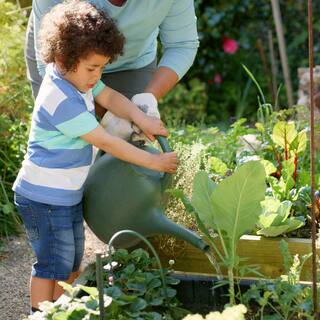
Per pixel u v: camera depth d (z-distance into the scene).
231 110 7.94
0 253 3.98
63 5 2.82
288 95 7.17
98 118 3.24
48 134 2.82
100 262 2.30
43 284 2.96
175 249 3.15
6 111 4.64
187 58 3.26
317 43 7.83
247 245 3.11
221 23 7.86
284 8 7.91
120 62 3.32
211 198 2.62
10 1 5.14
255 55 7.93
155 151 2.85
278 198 3.42
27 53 3.44
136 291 2.66
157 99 3.18
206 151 4.11
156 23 3.14
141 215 2.75
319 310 2.53
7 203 4.19
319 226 3.30
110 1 3.05
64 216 2.87
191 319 2.13
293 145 3.56
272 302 2.70
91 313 2.37
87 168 2.90
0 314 3.33
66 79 2.80
